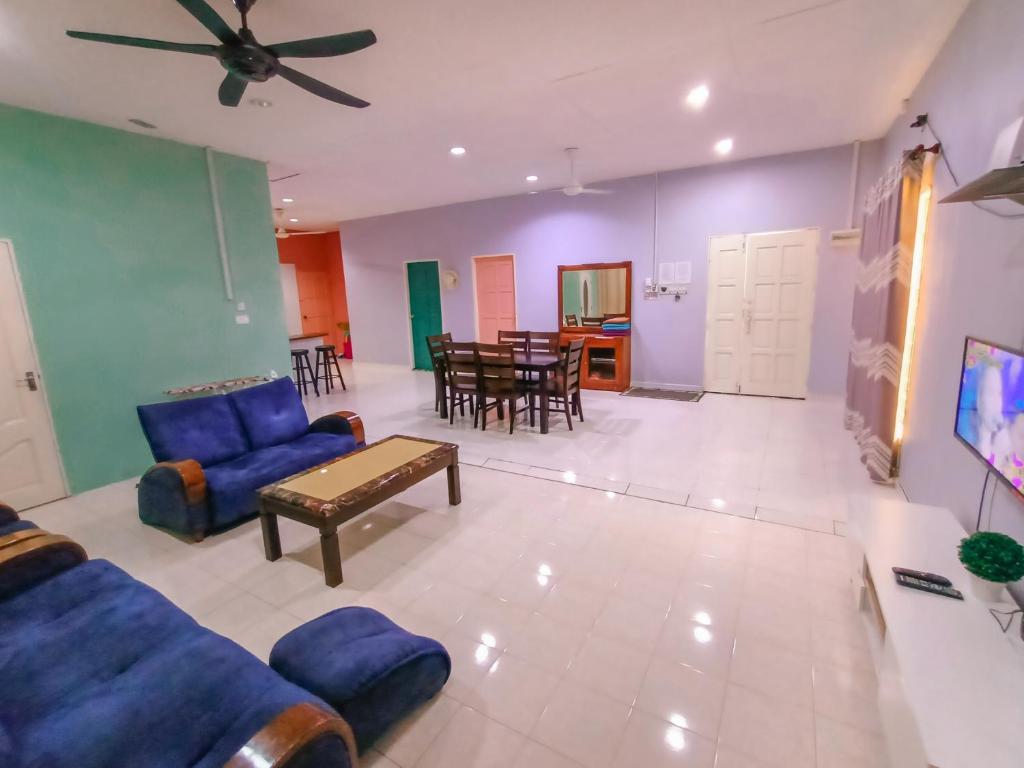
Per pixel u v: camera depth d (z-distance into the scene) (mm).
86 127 3633
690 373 6137
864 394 3836
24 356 3410
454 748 1560
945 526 2057
